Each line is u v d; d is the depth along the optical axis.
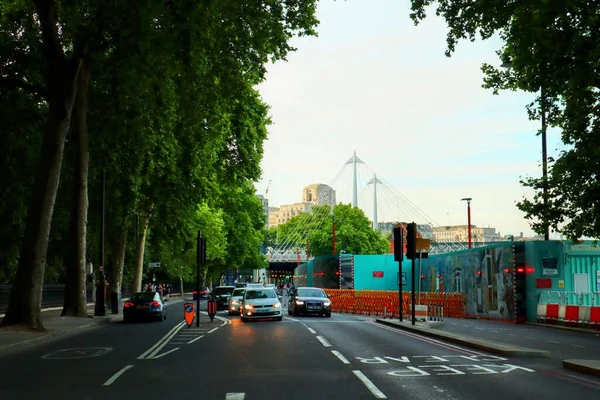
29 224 24.88
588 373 12.08
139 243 49.44
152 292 33.84
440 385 10.77
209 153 41.25
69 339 21.95
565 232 24.20
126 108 28.55
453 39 21.19
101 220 36.06
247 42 27.42
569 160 22.67
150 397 9.98
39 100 32.56
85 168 32.88
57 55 25.31
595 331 23.25
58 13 27.88
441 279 44.41
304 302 35.44
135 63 22.33
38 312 24.70
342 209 122.75
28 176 33.97
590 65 19.59
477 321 32.69
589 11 18.53
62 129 25.50
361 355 15.38
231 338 20.83
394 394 9.91
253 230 92.81
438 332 21.12
